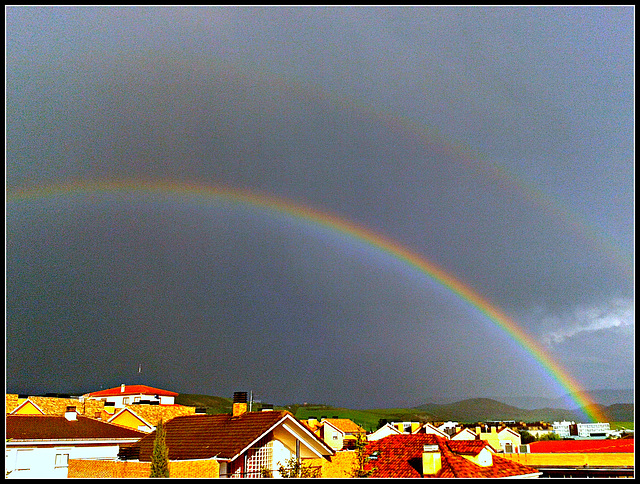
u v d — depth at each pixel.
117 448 39.62
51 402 57.56
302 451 32.16
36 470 34.59
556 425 111.00
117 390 101.19
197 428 32.97
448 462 29.78
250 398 33.62
